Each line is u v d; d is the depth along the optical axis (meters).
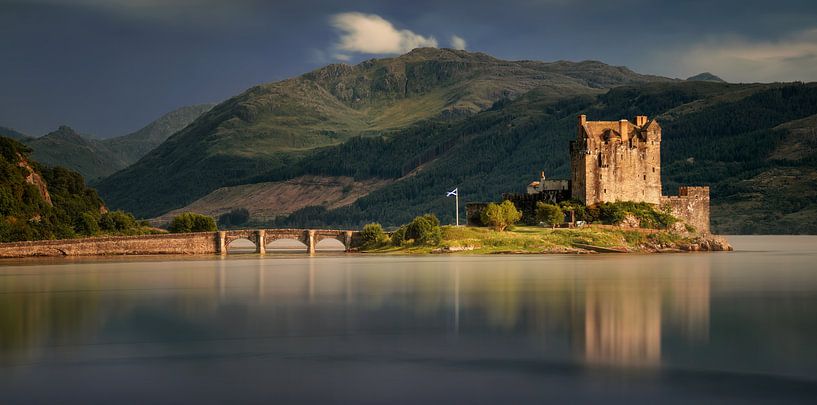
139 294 129.38
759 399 64.69
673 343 84.38
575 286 135.50
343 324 97.31
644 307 109.56
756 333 89.25
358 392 66.81
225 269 188.25
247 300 120.75
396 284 142.75
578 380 70.12
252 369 74.50
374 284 143.12
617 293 125.12
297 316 103.94
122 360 78.06
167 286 142.75
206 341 86.88
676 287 133.50
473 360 77.50
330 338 88.38
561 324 95.88
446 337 88.44
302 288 137.75
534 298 119.88
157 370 73.94
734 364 75.06
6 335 90.38
